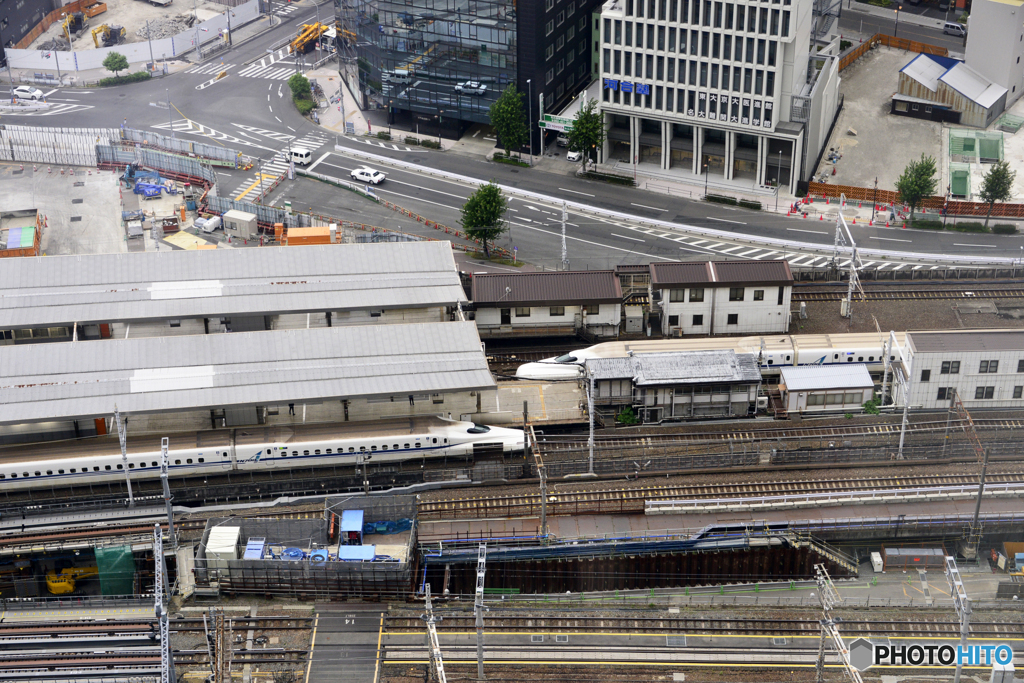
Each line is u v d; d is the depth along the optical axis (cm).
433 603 13162
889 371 16362
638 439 15612
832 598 12350
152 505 14538
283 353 15862
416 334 16262
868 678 12212
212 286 17162
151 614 13038
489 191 19538
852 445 15350
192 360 15688
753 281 16938
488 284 17412
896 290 18200
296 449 14962
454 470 15062
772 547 13625
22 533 13888
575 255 19862
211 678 12144
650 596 13550
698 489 14562
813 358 16350
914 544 14025
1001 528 13900
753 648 12575
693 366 15988
